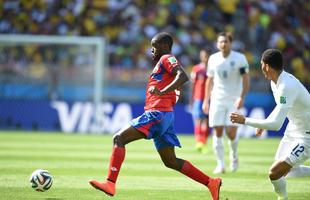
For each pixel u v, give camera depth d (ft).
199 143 180.75
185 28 321.52
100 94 262.47
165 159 85.10
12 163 135.13
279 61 79.77
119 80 275.18
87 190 97.09
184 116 267.59
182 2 330.54
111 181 80.79
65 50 271.28
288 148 83.51
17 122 264.52
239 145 213.25
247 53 318.45
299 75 313.94
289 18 335.88
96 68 264.72
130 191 97.81
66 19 319.27
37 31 315.37
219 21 329.72
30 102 265.54
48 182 89.45
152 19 322.55
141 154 167.43
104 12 323.57
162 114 82.38
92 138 225.15
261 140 244.01
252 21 330.75
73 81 270.26
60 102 264.93
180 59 309.63
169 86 80.02
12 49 268.82
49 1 322.75
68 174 117.80
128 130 82.23
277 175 81.41
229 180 115.03
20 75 267.59
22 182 104.42
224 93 128.67
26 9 319.88
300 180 116.57
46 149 173.58
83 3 323.78
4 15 317.42
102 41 265.54
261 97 273.54
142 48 310.45
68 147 182.50
